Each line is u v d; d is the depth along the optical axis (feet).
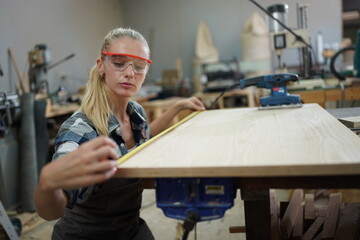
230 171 2.42
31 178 9.37
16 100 9.50
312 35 18.70
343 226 4.49
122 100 4.36
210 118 5.01
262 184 2.74
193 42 23.58
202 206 2.72
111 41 4.04
